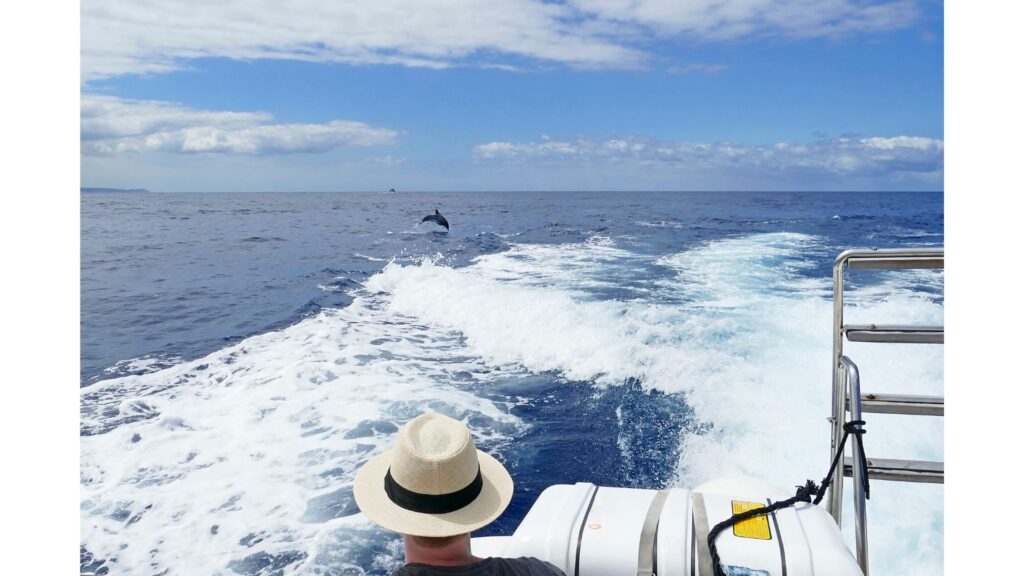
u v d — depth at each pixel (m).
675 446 6.89
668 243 22.61
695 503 1.62
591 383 8.48
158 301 15.51
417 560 1.41
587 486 1.74
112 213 52.09
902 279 13.93
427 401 7.92
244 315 13.13
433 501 1.39
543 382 8.56
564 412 7.66
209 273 19.70
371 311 12.64
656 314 11.24
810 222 33.66
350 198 92.88
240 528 5.40
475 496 1.43
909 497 5.49
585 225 32.31
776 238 24.45
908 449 6.33
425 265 17.91
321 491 5.95
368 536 5.29
